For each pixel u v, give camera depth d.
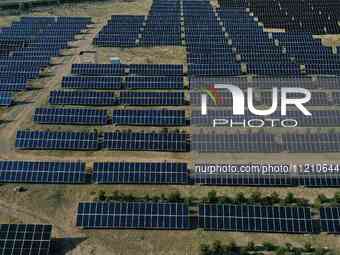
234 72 85.69
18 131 64.69
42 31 112.94
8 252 45.25
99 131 67.81
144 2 145.25
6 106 75.31
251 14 127.44
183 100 74.56
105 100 75.25
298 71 86.00
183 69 89.81
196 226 49.91
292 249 46.31
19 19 128.50
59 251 46.66
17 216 51.44
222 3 137.00
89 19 122.75
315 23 118.38
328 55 92.56
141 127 68.75
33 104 76.12
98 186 56.28
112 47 102.81
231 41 104.31
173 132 66.62
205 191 55.34
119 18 121.88
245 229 48.91
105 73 85.69
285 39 104.25
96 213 50.16
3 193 55.12
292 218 49.16
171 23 118.00
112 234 49.00
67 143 63.69
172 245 47.50
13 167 57.50
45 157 62.06
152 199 53.31
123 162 57.84
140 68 86.62
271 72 85.75
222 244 47.12
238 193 54.12
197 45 100.81
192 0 141.50
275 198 52.81
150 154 62.56
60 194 55.00
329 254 45.91
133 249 47.03
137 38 106.12
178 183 56.44
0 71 86.94
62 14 133.25
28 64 91.75
